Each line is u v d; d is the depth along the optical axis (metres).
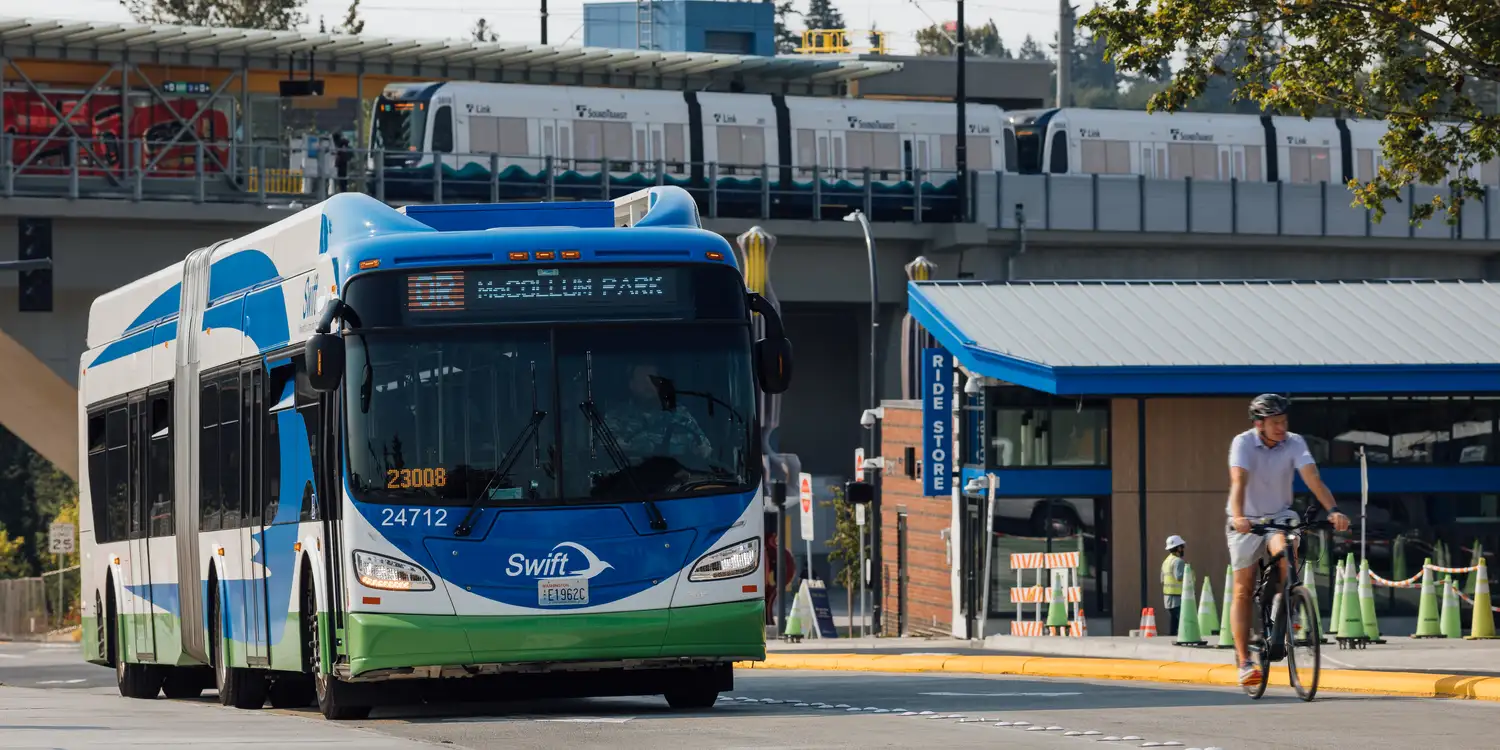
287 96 150.62
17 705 46.94
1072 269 165.12
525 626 37.75
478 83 146.00
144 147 143.88
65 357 136.00
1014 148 165.38
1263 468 37.53
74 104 145.62
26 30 138.38
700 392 38.94
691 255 39.53
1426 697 40.38
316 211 42.47
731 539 38.62
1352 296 94.00
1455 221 68.25
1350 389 85.25
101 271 136.38
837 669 68.06
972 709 38.88
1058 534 89.88
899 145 160.75
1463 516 88.56
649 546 38.25
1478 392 86.62
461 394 38.38
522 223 44.22
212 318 50.38
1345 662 52.22
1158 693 42.84
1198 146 167.88
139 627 58.22
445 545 37.84
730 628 38.47
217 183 140.25
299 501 42.19
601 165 147.88
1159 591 89.12
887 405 110.38
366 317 38.66
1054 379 84.06
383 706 45.88
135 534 58.31
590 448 38.38
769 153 156.00
